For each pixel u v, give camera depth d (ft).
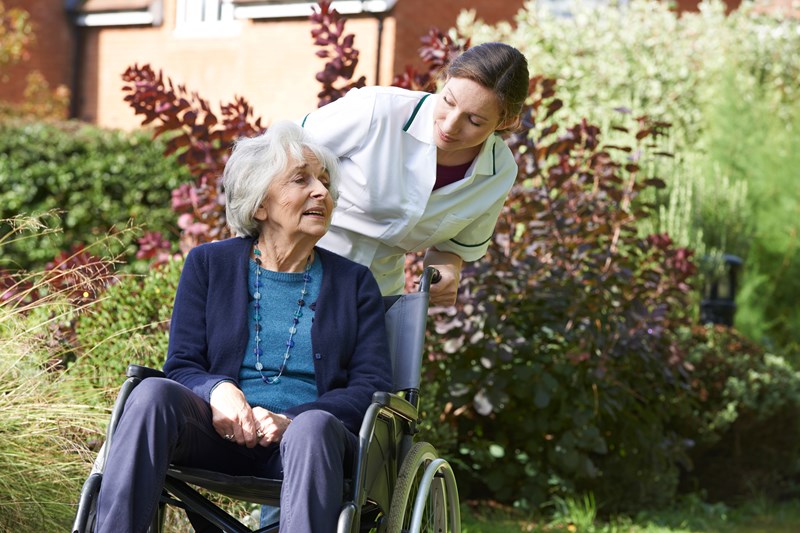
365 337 10.24
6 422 12.03
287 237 10.16
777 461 22.86
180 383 9.57
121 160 33.99
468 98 10.51
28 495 11.71
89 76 48.91
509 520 18.03
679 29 36.50
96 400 13.50
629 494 19.65
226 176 10.26
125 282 16.01
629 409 19.25
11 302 14.76
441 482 10.81
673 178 28.78
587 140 18.13
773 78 35.32
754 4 37.78
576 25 35.19
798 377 23.20
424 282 11.00
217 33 44.83
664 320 19.16
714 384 21.68
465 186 11.61
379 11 37.99
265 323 10.09
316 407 9.44
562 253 18.38
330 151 10.47
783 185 30.60
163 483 8.90
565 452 18.20
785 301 30.50
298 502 8.53
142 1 46.78
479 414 19.24
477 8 41.09
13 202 32.68
